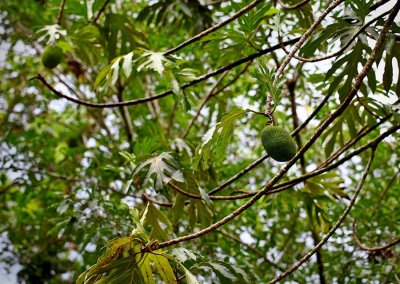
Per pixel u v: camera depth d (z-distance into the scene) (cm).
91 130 668
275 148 191
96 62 444
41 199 557
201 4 424
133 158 321
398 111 277
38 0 573
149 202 313
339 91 266
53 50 384
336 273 439
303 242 530
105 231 393
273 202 416
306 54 264
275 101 200
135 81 530
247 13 306
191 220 338
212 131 214
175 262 208
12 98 691
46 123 670
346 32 250
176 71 318
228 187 492
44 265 675
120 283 201
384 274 391
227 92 499
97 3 409
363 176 259
